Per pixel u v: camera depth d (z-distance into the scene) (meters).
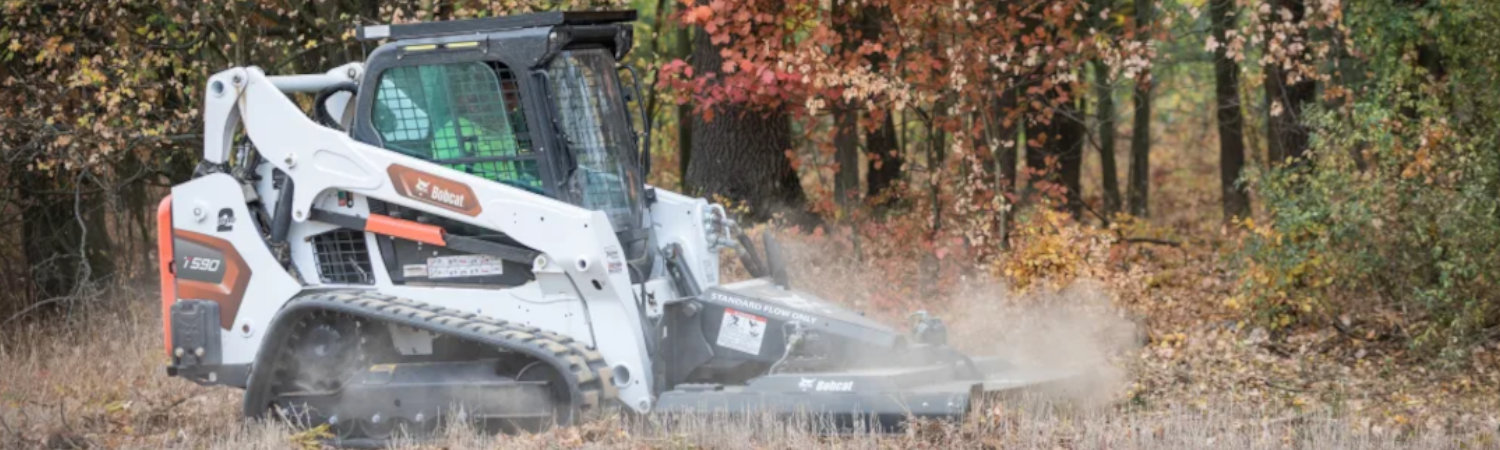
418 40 22.91
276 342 22.62
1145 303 32.97
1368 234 30.03
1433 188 29.17
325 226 23.19
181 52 35.66
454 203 22.28
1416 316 30.52
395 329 22.97
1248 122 62.12
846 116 40.72
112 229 43.06
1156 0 40.56
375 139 22.97
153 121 35.78
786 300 23.83
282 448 21.50
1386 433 21.89
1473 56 30.05
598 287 22.06
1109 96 53.56
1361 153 31.64
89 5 34.81
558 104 22.80
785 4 33.31
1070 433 21.34
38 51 34.69
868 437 21.06
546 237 21.97
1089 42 33.75
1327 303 31.17
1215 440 20.92
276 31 36.59
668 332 23.31
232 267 23.19
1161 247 47.25
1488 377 27.83
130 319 35.34
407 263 23.03
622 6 35.72
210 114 23.27
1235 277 35.78
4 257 38.34
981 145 36.50
